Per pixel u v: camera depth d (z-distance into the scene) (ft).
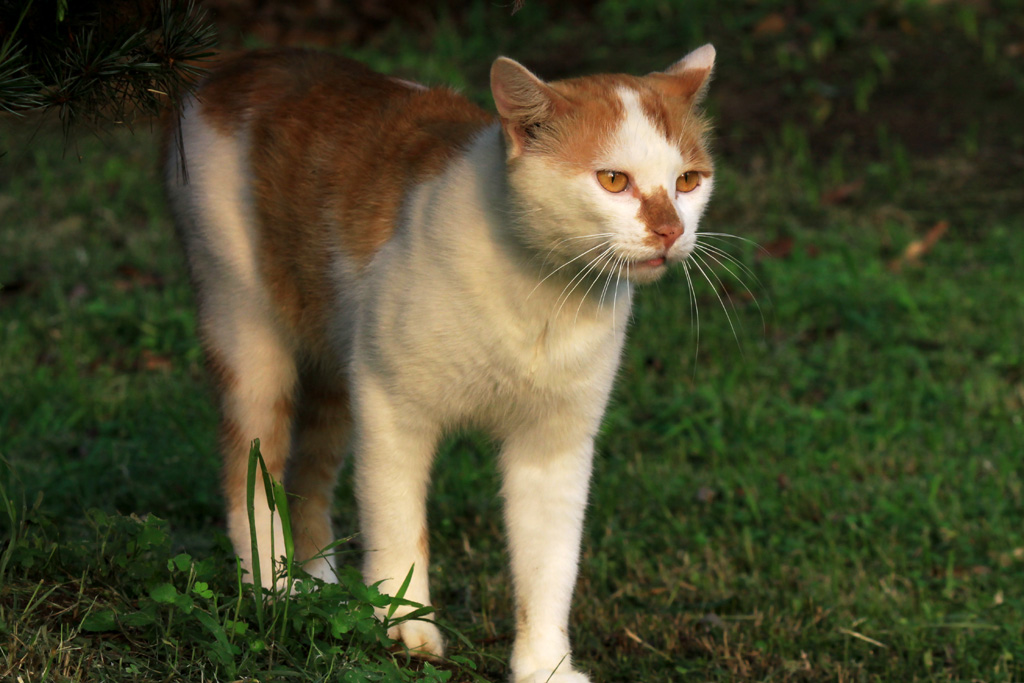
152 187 37.35
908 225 35.65
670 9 50.01
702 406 26.40
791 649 17.25
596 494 21.99
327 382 17.07
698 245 14.87
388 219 14.66
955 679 16.49
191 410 24.62
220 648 11.94
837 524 21.53
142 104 12.97
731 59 45.98
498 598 17.97
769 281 32.07
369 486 14.55
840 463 23.82
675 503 22.40
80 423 24.14
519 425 14.64
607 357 14.26
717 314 30.60
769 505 21.98
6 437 22.85
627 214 13.10
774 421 25.63
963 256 33.65
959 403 26.13
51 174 37.73
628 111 13.25
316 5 50.80
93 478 20.84
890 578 19.54
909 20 46.80
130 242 33.63
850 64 44.96
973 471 22.91
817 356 28.71
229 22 48.26
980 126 40.96
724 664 16.72
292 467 17.37
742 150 40.68
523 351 13.78
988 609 18.61
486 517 21.30
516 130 13.08
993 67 43.73
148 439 23.24
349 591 13.41
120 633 12.60
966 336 29.35
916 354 28.30
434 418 14.43
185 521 20.30
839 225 35.73
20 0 12.07
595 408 14.49
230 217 16.08
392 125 15.44
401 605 14.26
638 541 20.70
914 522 21.44
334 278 15.29
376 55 47.50
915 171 38.81
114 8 13.01
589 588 18.81
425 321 13.71
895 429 25.03
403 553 14.65
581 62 46.91
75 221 34.88
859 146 40.50
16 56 11.46
